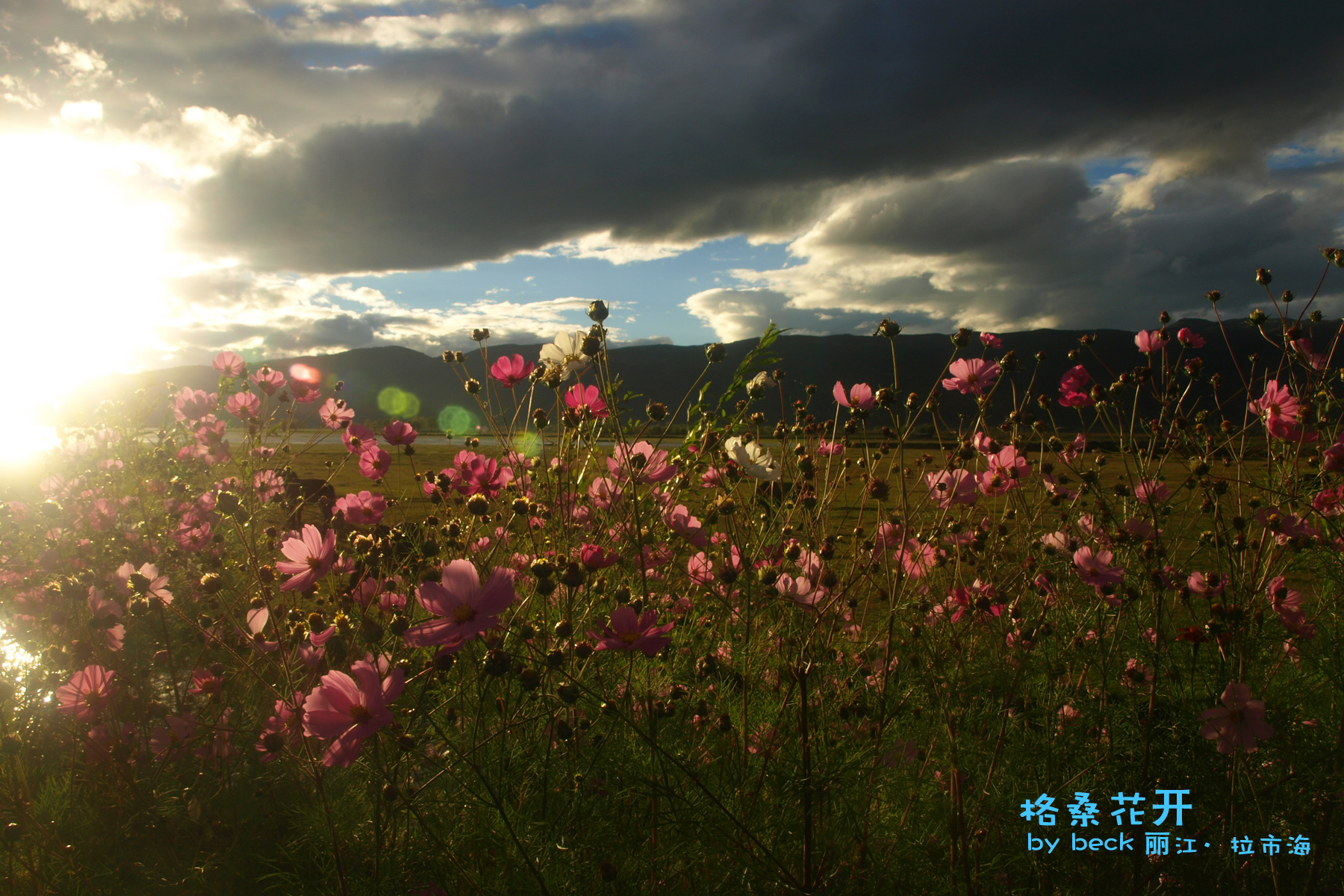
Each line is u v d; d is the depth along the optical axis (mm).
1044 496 2359
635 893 1283
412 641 1097
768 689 1721
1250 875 1378
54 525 2764
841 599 1494
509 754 1469
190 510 2805
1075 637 1851
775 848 1284
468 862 1336
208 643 1739
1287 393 2008
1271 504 2096
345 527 1886
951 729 1325
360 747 1040
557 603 1685
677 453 1846
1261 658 1767
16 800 1479
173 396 3982
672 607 1940
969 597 1744
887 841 1412
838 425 1969
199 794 1604
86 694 1661
